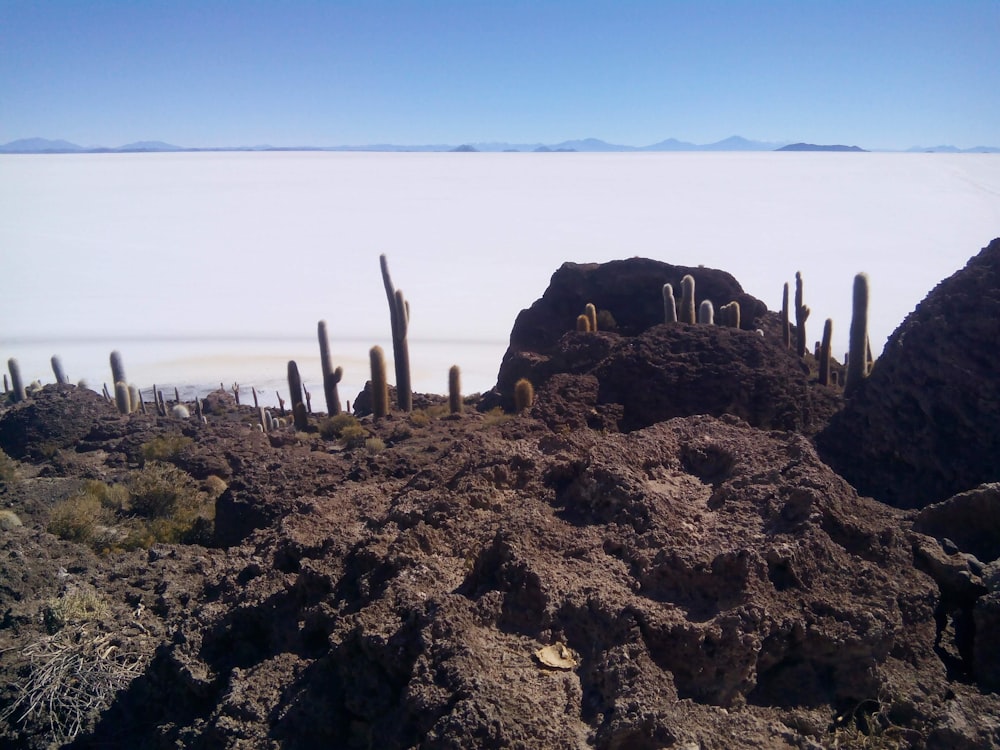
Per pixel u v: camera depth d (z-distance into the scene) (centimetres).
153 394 4538
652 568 642
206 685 714
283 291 8750
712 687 566
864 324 1623
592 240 12556
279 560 838
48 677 825
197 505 1855
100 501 1814
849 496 727
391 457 1566
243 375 5000
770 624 585
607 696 546
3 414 2883
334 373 2736
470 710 518
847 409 1254
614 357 1702
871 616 595
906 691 590
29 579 1059
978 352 1170
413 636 608
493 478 831
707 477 832
